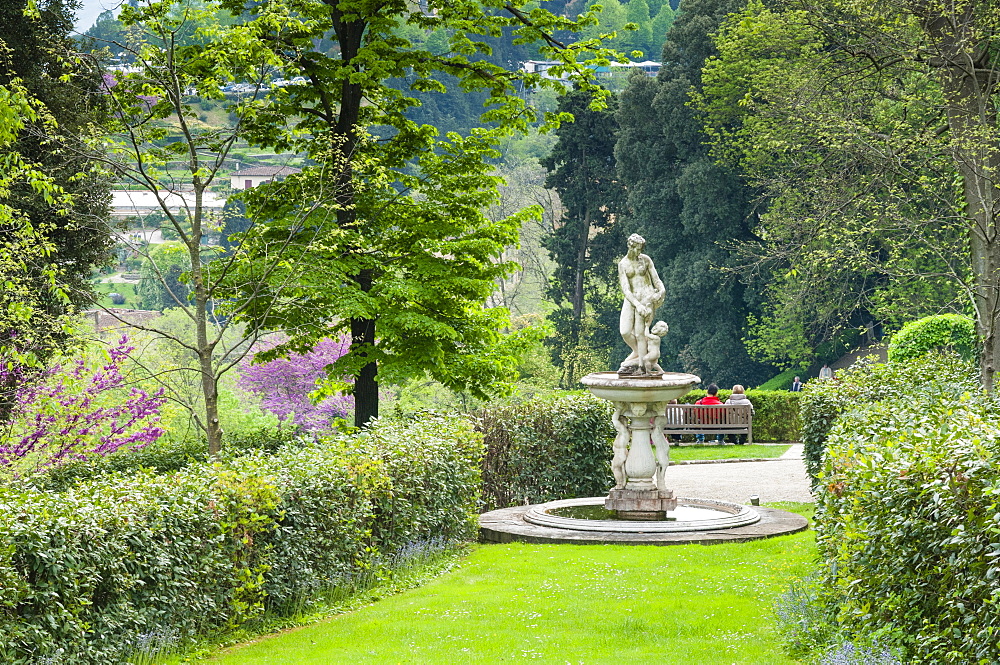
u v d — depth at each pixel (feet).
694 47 141.28
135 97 41.75
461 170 57.62
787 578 30.09
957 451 19.86
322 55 54.34
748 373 147.84
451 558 40.63
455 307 55.88
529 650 26.32
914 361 52.85
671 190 142.92
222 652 27.68
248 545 30.32
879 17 57.72
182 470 30.94
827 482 27.37
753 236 139.23
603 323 164.35
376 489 37.40
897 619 21.59
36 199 52.31
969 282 52.65
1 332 43.47
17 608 22.75
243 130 41.55
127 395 58.44
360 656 26.21
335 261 50.21
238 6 53.47
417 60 55.88
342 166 50.08
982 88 53.78
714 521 43.78
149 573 26.08
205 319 36.91
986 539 18.33
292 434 55.31
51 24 56.49
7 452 48.78
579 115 161.79
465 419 49.60
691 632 27.61
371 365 55.77
